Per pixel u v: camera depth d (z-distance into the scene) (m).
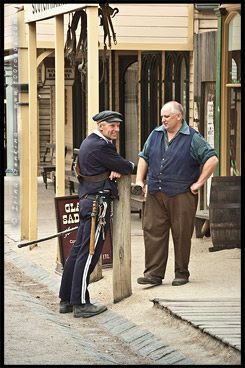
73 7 10.58
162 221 9.45
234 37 12.63
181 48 15.52
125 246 9.09
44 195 19.81
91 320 8.60
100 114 8.85
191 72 15.54
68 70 17.89
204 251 11.85
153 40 15.94
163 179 9.32
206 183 13.73
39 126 25.27
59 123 11.37
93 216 8.70
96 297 9.43
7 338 7.23
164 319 8.01
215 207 11.73
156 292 9.15
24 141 13.78
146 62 17.59
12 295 9.34
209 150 9.25
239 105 12.57
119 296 9.06
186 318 7.55
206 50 14.08
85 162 8.77
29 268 11.55
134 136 18.39
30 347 6.93
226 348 6.77
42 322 7.95
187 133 9.30
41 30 15.98
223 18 12.75
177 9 15.64
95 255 8.76
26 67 14.02
